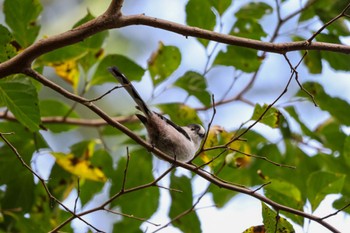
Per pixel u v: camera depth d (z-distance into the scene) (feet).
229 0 34.37
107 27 25.84
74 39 25.67
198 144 35.78
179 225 35.06
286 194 32.09
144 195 36.58
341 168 37.70
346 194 37.24
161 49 35.63
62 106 37.96
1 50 29.25
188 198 35.29
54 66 33.83
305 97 36.96
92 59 35.22
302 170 38.04
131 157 36.91
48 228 35.35
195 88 36.04
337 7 35.35
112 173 37.01
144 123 32.96
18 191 35.19
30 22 32.22
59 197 36.09
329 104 36.47
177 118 35.76
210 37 26.23
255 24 37.99
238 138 27.45
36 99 28.63
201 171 28.30
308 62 38.19
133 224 36.47
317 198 31.78
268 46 26.21
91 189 36.78
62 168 36.01
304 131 37.52
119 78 30.91
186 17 35.40
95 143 37.01
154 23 26.04
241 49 35.94
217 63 36.68
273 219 28.22
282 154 38.50
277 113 28.60
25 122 29.37
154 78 35.73
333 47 26.50
